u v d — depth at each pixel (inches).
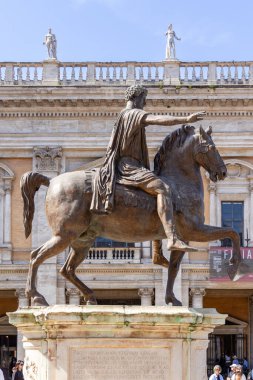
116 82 2116.1
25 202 603.8
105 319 526.0
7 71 2110.0
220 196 2101.4
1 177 2108.8
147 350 534.0
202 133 587.5
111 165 572.7
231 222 2100.1
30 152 2118.6
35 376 537.0
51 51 2119.8
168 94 2074.3
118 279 2092.8
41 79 2118.6
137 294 2175.2
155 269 2084.2
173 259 585.3
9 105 2107.5
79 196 573.0
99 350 531.8
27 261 2081.7
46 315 525.3
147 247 2098.9
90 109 2111.2
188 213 573.6
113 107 2107.5
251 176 2096.5
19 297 2074.3
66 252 2054.6
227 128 2111.2
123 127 576.7
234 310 2284.7
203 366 552.7
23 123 2119.8
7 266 2071.9
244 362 2132.1
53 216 577.0
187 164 587.5
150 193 569.3
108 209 565.0
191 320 532.1
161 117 565.9
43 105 2108.8
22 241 2090.3
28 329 539.2
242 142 2102.6
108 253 2096.5
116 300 2209.6
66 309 528.1
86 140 2112.5
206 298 2292.1
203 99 2080.5
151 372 532.7
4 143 2110.0
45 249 574.6
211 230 578.9
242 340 2266.2
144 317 528.1
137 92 593.3
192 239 581.3
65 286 2041.1
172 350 534.9
